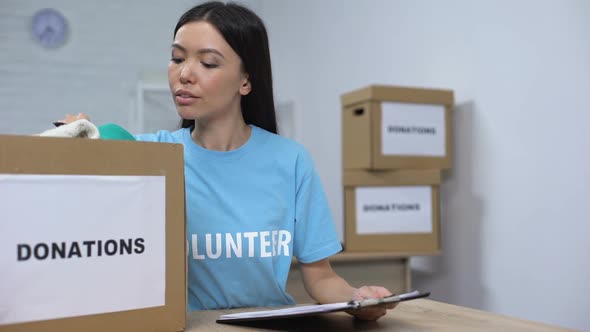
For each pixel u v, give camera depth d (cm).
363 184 222
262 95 105
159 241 66
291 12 402
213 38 88
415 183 223
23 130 387
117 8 411
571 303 177
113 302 61
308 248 106
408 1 262
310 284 106
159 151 66
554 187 183
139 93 411
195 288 99
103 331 61
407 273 223
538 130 189
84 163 60
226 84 90
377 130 217
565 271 179
